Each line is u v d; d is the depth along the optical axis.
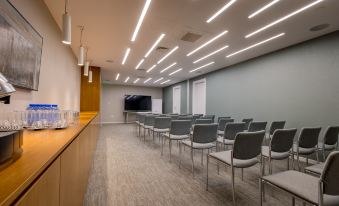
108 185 2.53
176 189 2.44
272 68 5.13
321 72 3.94
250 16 3.21
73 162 1.33
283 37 4.10
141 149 4.67
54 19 3.37
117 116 12.77
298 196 1.33
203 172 3.06
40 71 2.67
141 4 2.89
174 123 3.57
